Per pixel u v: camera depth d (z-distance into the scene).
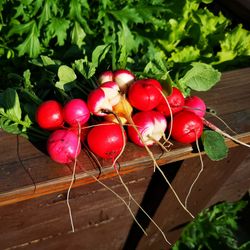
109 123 0.23
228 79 0.33
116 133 0.23
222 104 0.30
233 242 0.47
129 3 0.44
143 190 0.34
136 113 0.24
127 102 0.24
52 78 0.28
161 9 0.43
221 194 0.45
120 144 0.23
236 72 0.33
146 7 0.44
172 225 0.38
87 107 0.24
